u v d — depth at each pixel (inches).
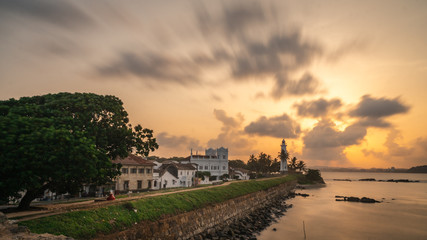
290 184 4830.2
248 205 2234.3
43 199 1745.8
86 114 1067.3
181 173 3479.3
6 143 742.5
